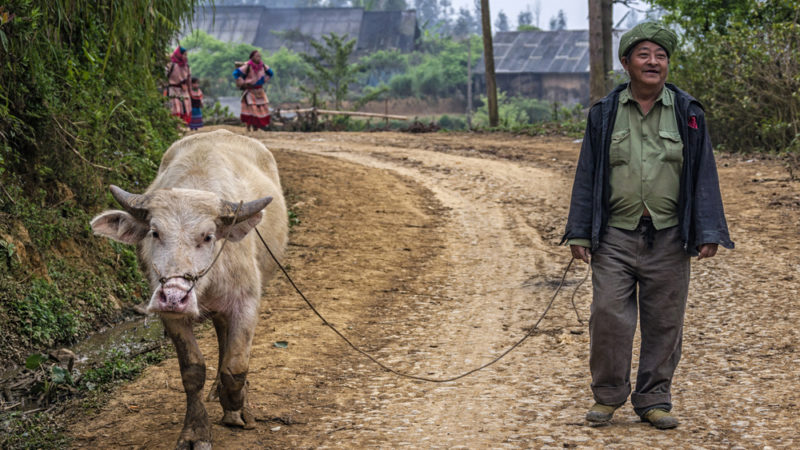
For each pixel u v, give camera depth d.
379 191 12.70
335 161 15.05
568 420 4.72
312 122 28.91
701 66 16.89
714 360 5.72
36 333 6.46
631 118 4.37
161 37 9.92
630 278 4.43
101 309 7.31
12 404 5.37
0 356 6.08
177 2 8.30
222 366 4.64
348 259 9.24
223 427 4.80
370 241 10.04
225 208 4.34
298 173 13.54
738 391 5.06
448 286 8.33
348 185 12.91
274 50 77.50
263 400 5.24
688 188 4.30
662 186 4.31
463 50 71.12
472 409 5.04
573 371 5.73
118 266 8.06
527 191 12.88
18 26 6.46
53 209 7.73
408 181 13.59
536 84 65.19
